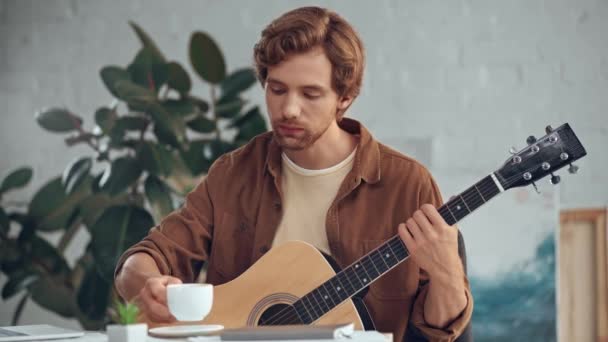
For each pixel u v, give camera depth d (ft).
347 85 6.17
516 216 11.07
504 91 11.56
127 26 12.55
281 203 6.72
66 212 11.67
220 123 12.13
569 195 11.30
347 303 6.10
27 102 12.85
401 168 6.64
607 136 11.38
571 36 11.48
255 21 12.16
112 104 11.73
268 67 6.09
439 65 11.71
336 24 6.20
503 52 11.59
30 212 11.66
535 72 11.51
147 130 12.29
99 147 11.48
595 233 11.21
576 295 11.12
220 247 6.92
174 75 11.30
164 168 10.99
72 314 11.65
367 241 6.53
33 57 12.84
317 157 6.63
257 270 6.20
